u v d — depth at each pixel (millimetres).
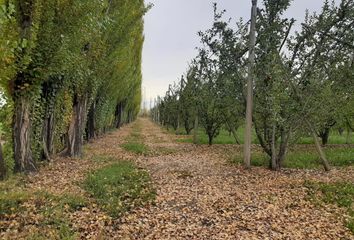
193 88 24828
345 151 17844
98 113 29109
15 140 10812
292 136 13336
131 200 8430
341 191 9445
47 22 10195
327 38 12523
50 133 14320
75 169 12422
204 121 23156
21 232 5938
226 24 13445
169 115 46469
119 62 22969
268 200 8609
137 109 84562
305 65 12711
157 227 6594
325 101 12508
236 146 22688
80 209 7504
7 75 9320
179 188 10016
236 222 6945
